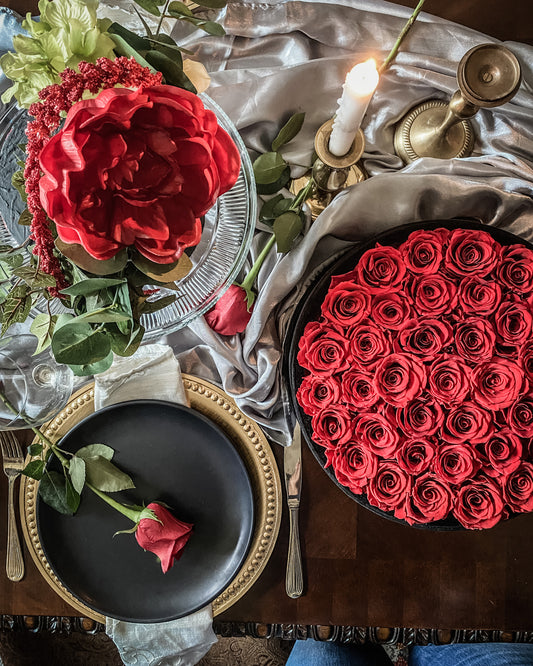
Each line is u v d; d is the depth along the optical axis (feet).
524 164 3.12
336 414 2.72
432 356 2.69
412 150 3.24
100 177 1.73
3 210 2.56
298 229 2.88
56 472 3.08
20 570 3.31
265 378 3.16
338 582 3.31
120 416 3.22
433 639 3.32
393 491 2.72
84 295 2.09
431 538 3.32
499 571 3.32
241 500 3.25
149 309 2.19
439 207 3.14
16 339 2.90
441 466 2.69
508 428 2.69
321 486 3.31
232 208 2.70
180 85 2.13
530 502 2.72
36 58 2.02
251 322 3.15
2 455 3.29
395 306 2.71
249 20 3.16
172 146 1.77
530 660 3.84
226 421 3.26
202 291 2.68
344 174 2.96
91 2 1.98
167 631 3.27
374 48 3.22
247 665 4.71
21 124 2.53
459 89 2.75
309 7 3.15
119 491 3.26
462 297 2.71
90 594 3.26
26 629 3.33
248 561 3.25
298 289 3.21
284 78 3.09
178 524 3.02
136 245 1.90
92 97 1.93
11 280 2.25
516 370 2.66
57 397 2.97
